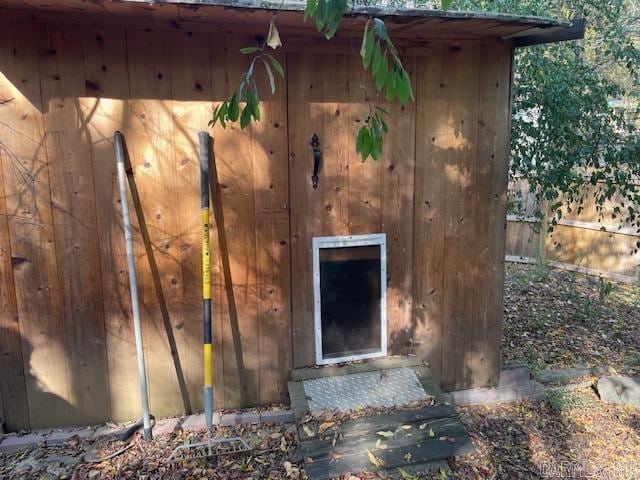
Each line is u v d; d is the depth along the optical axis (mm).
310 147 2738
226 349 2814
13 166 2434
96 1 2062
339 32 2629
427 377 2883
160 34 2471
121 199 2488
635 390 3162
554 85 4047
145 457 2477
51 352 2615
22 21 2316
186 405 2816
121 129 2508
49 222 2512
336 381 2828
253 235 2748
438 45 2824
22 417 2643
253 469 2408
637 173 4191
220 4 2082
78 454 2490
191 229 2670
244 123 1672
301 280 2855
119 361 2695
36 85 2389
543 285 6035
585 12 4387
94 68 2430
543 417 2994
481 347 3213
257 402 2906
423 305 3070
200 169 2580
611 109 4152
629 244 6016
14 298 2533
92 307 2623
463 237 3068
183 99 2549
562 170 4207
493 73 2945
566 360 3818
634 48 4293
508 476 2447
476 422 2916
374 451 2430
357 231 2889
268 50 2598
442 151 2943
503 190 3094
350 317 2963
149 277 2658
